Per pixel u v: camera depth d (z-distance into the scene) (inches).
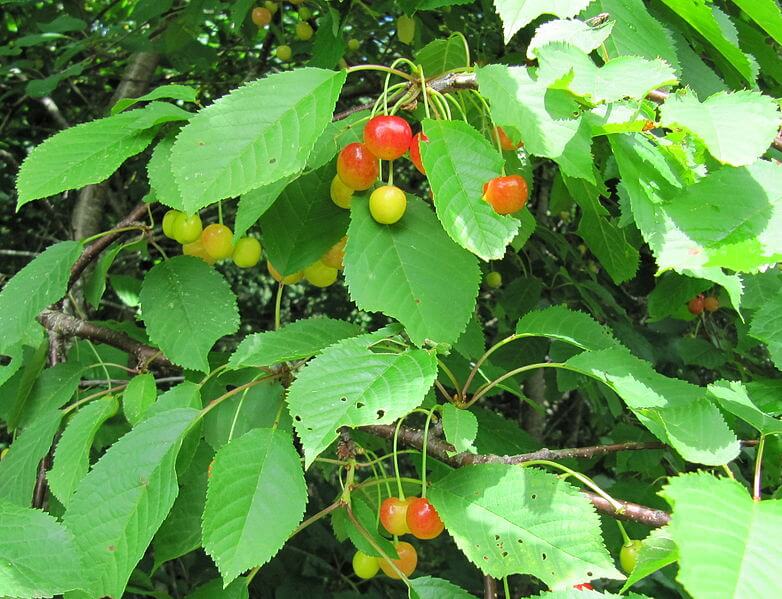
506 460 10.9
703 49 13.1
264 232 11.9
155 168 10.9
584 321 11.9
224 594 11.5
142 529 10.5
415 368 9.6
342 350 9.8
